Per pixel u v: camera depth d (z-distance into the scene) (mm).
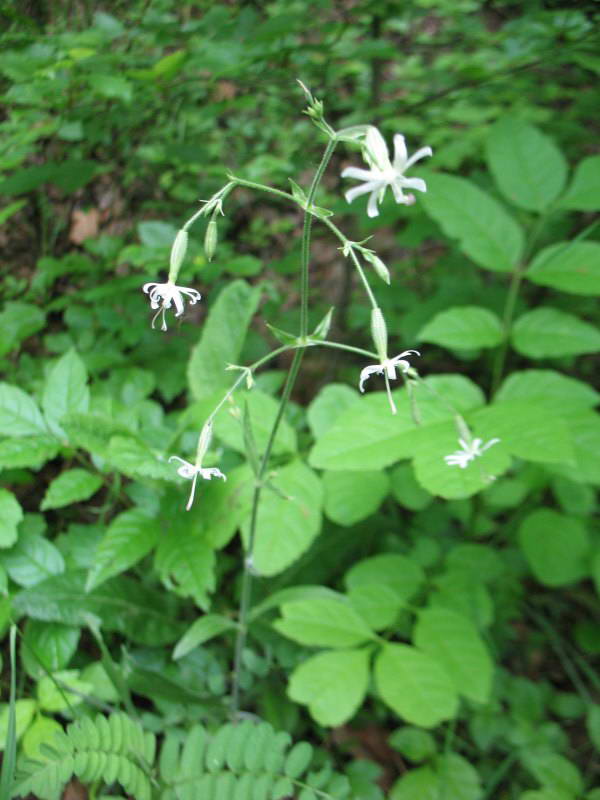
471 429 221
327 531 300
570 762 263
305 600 241
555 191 294
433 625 247
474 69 309
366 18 353
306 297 182
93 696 234
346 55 294
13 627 205
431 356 409
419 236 347
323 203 413
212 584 227
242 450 244
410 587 272
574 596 338
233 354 279
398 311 388
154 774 194
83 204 365
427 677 223
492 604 278
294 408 296
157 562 229
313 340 187
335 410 269
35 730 207
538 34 304
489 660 236
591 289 262
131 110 301
